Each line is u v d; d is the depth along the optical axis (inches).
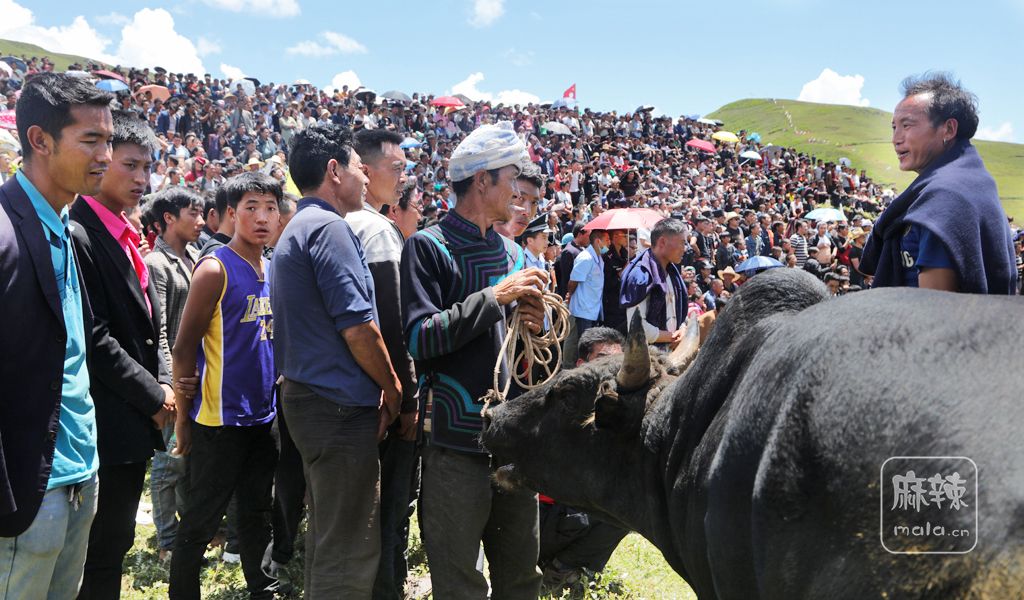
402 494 161.5
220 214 202.4
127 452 131.0
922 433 64.0
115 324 133.2
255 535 167.6
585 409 114.8
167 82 1124.5
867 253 128.0
